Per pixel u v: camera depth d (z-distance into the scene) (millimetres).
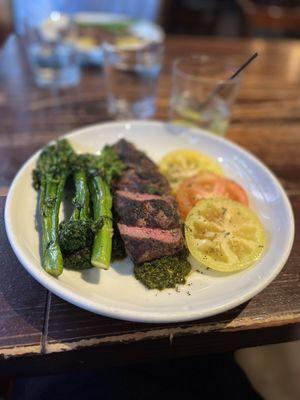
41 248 246
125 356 231
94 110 450
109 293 230
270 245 262
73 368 230
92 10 945
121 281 241
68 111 444
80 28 588
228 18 1422
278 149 405
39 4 911
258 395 291
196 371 296
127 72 460
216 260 253
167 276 239
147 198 277
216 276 247
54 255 228
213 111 407
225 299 215
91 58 534
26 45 584
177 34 1253
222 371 299
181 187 309
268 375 314
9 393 279
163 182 305
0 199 310
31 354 212
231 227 272
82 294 215
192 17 1263
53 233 243
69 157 299
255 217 279
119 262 255
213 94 396
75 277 236
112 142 363
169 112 447
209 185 313
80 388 279
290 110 476
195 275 249
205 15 1265
